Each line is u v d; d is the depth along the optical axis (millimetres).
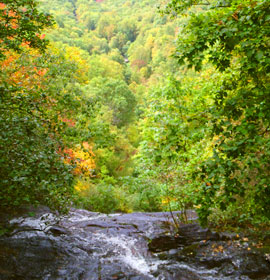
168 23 82750
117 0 143750
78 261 4738
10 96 3809
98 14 120062
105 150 19859
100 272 4383
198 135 3760
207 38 3172
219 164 3088
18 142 3793
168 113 5879
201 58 3146
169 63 59219
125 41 106750
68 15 113938
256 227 5426
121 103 34688
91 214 8430
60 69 4695
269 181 3467
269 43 3303
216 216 5965
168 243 5480
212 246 5031
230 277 4250
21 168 3920
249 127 2941
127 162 24594
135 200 11938
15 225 5973
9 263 4293
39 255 4699
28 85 4777
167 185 6977
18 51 4578
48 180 4031
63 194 4844
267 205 3439
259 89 3307
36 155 3811
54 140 3990
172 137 3486
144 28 97750
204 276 4316
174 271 4445
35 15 4043
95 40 93688
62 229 6188
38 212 7074
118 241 5957
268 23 3096
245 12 3012
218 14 3332
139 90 56125
